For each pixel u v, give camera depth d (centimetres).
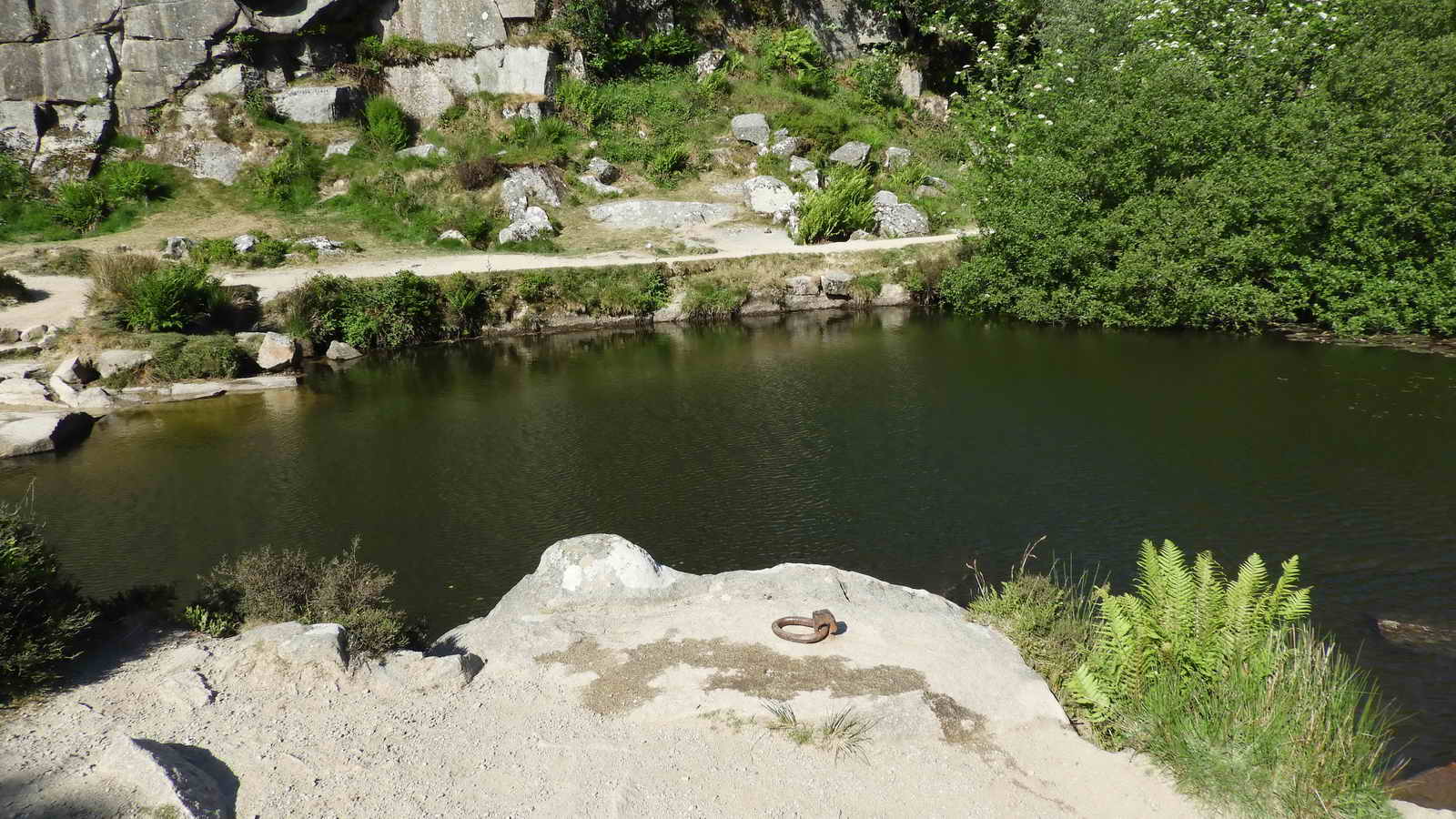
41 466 1320
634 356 1992
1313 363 1611
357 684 522
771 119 3306
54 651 518
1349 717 491
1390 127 1756
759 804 421
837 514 1050
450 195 2812
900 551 945
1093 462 1180
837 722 480
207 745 457
